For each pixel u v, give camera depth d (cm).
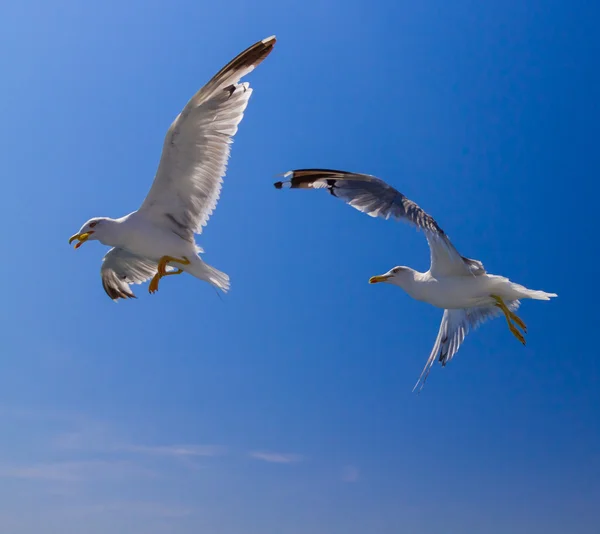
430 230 285
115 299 391
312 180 298
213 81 317
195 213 333
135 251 333
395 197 292
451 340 350
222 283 334
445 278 314
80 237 328
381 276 327
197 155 326
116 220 332
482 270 312
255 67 323
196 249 335
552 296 305
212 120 322
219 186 330
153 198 331
